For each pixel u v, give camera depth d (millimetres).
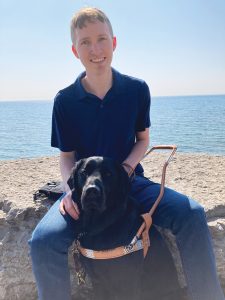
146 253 2730
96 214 2637
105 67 3012
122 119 3098
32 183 4523
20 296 3457
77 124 3127
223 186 4223
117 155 3158
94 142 3135
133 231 2691
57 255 2703
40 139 23766
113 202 2668
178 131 24156
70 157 3256
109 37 3020
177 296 2969
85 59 2988
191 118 42812
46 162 5855
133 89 3119
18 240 3529
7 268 3486
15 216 3561
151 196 2959
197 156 5914
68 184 2871
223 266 3344
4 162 5941
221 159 5641
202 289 2676
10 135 28250
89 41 2967
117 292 2715
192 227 2707
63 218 2799
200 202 3666
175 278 2922
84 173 2721
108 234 2641
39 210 3559
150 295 2854
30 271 3439
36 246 2713
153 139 19453
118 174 2746
